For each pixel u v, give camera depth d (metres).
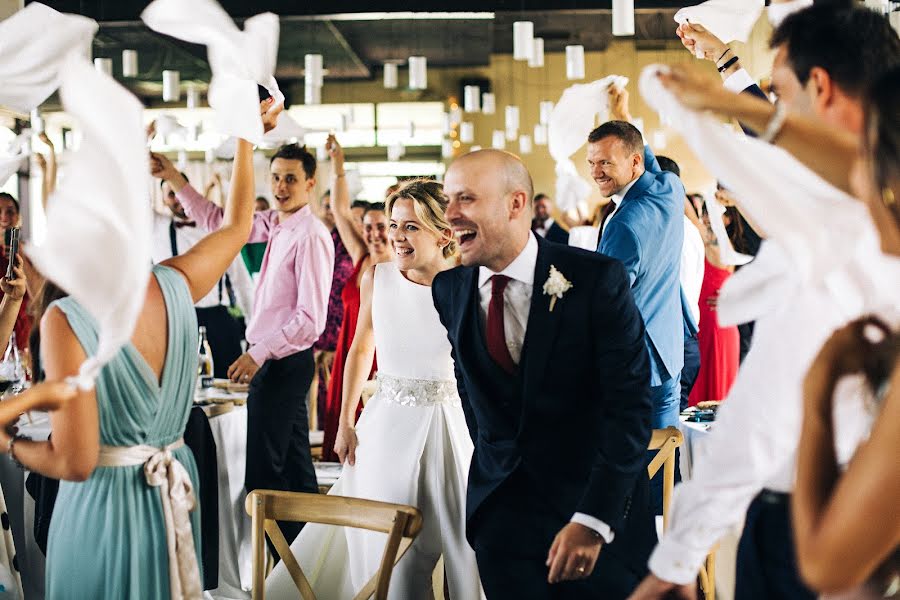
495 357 2.30
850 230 1.30
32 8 2.28
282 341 4.37
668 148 12.76
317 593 3.20
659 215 3.54
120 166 1.49
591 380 2.26
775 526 1.74
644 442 2.19
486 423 2.31
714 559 3.26
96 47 11.01
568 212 9.46
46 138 3.21
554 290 2.20
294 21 10.99
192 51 11.30
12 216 5.57
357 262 4.95
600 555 2.25
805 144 1.29
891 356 1.17
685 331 4.84
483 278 2.32
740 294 1.55
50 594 2.09
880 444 1.03
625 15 5.69
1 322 3.28
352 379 3.23
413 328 2.98
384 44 12.58
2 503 3.14
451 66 14.48
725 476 1.60
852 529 1.03
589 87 4.36
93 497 2.04
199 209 4.82
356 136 14.80
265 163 10.02
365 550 3.04
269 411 4.40
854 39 1.49
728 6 2.68
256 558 2.44
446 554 2.94
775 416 1.56
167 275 2.11
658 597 1.65
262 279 4.61
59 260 1.49
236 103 2.14
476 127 14.53
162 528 2.09
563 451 2.25
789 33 1.56
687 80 1.31
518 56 7.27
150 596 2.07
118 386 1.99
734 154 1.31
